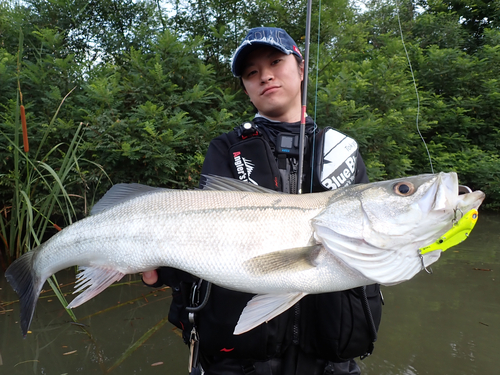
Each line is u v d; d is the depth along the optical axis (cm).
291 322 146
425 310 296
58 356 240
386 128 613
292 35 700
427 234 130
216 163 167
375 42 1045
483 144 832
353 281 133
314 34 687
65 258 158
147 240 145
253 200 145
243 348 135
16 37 578
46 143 459
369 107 618
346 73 600
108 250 150
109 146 439
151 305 315
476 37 1171
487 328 268
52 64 533
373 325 137
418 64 874
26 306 164
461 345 247
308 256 132
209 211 144
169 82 536
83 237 155
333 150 161
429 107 805
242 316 128
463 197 128
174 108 541
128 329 276
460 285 344
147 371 226
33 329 272
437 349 243
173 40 583
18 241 353
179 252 141
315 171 159
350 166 161
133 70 565
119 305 313
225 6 752
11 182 422
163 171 485
